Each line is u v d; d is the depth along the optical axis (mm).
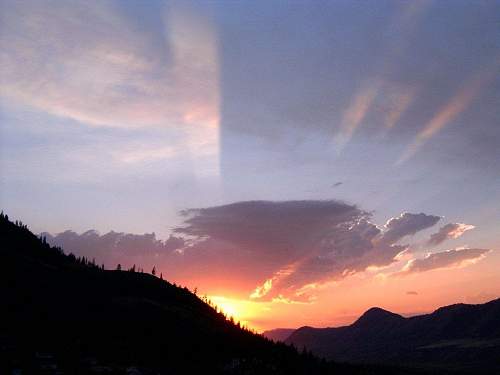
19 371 157750
